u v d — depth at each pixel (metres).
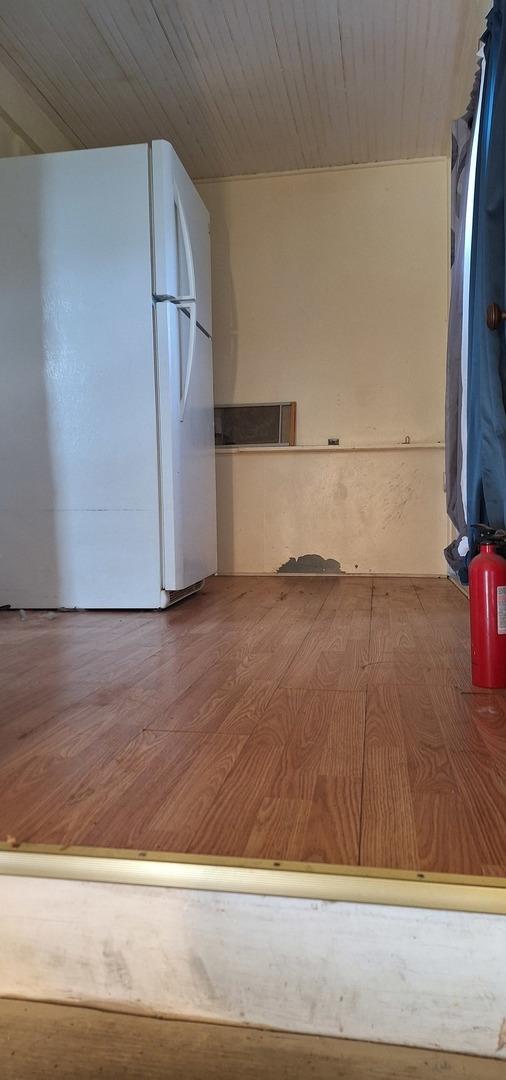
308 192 3.69
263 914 0.73
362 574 3.69
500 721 1.23
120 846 0.80
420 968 0.70
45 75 2.94
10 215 2.54
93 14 2.57
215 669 1.66
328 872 0.73
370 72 2.93
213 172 3.73
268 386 3.77
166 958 0.76
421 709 1.31
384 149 3.52
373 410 3.68
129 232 2.48
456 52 2.79
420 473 3.61
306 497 3.72
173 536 2.54
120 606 2.58
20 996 0.80
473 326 2.17
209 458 3.09
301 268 3.71
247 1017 0.75
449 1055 0.70
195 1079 0.67
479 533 1.64
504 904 0.69
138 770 1.03
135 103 3.14
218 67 2.90
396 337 3.65
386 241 3.63
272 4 2.54
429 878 0.71
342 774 1.00
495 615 1.44
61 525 2.59
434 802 0.90
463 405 2.72
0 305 2.57
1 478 2.61
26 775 1.02
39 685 1.54
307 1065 0.69
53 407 2.56
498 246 1.87
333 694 1.42
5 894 0.79
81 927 0.78
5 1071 0.69
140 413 2.52
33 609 2.63
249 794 0.94
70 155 2.49
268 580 3.57
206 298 3.02
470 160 2.48
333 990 0.72
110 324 2.51
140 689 1.49
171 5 2.54
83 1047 0.72
